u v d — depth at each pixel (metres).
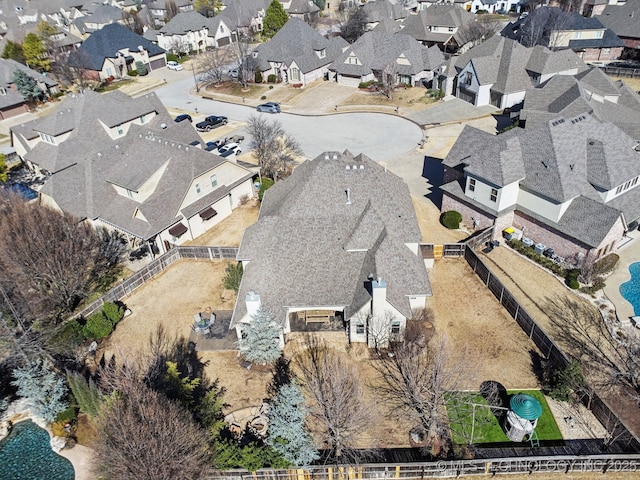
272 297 37.97
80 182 54.47
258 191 61.56
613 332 39.12
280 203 45.53
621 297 42.47
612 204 47.34
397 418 32.66
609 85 69.69
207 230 55.59
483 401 33.50
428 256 45.88
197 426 28.38
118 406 27.11
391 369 36.25
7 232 43.47
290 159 70.62
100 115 72.06
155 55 120.94
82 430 33.72
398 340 37.81
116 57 112.50
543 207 46.94
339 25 140.75
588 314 40.94
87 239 47.28
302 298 38.00
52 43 119.94
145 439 25.36
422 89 94.56
